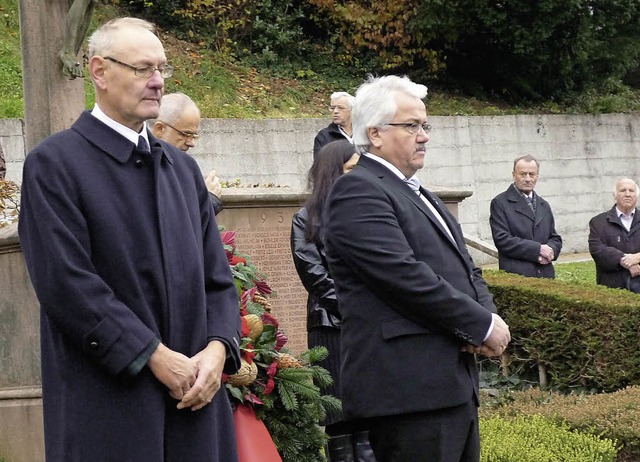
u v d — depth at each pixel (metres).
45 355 3.35
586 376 8.08
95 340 3.17
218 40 17.97
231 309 3.58
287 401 4.42
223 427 3.53
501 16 17.97
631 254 9.66
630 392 6.99
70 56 5.22
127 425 3.22
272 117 16.61
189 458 3.34
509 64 19.67
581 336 8.10
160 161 3.49
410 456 4.10
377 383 4.09
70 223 3.25
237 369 3.52
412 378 4.05
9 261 5.00
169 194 3.48
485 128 17.80
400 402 4.05
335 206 4.23
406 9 18.56
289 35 18.47
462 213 17.50
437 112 18.23
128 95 3.40
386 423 4.16
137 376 3.23
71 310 3.17
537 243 9.48
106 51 3.41
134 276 3.31
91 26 16.20
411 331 4.07
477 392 4.23
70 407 3.24
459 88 19.69
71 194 3.28
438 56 19.20
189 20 17.97
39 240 3.25
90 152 3.37
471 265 4.43
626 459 6.07
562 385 8.20
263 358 4.48
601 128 19.16
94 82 3.46
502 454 5.55
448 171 17.42
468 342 4.05
